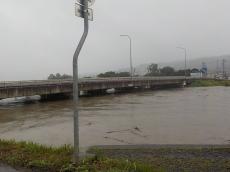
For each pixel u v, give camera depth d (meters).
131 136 19.80
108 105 42.28
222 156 11.83
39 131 23.00
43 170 8.95
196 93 67.38
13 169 9.09
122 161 9.59
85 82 63.47
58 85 56.56
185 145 14.34
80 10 8.87
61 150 10.80
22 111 37.22
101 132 21.53
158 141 17.89
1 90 45.09
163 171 9.12
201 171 9.85
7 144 12.00
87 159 9.26
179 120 26.70
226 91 73.88
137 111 34.34
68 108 39.84
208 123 24.73
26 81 52.00
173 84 101.00
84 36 8.96
